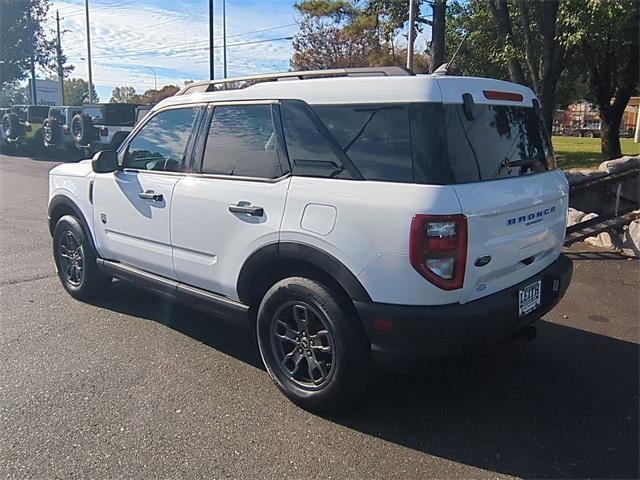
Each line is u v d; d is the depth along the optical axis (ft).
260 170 11.19
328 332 10.13
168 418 10.27
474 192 9.14
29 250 22.84
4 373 11.94
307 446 9.50
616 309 16.29
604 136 54.08
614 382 11.87
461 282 8.98
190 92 13.44
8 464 8.85
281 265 10.92
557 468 8.96
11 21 119.14
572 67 57.82
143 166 14.01
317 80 10.59
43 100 137.69
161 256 13.41
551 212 11.33
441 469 8.93
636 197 25.52
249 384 11.64
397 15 56.65
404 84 9.47
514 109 10.92
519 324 10.27
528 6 39.83
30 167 57.98
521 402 11.03
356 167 9.71
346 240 9.50
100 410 10.49
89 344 13.56
